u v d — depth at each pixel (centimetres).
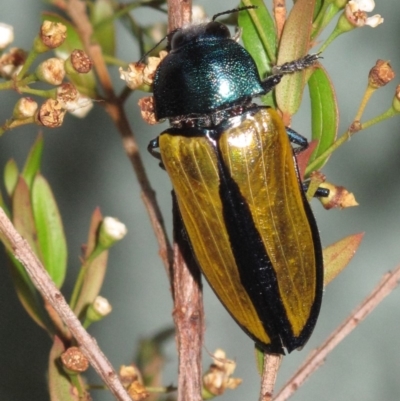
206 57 16
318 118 15
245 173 16
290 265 16
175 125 16
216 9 19
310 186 15
